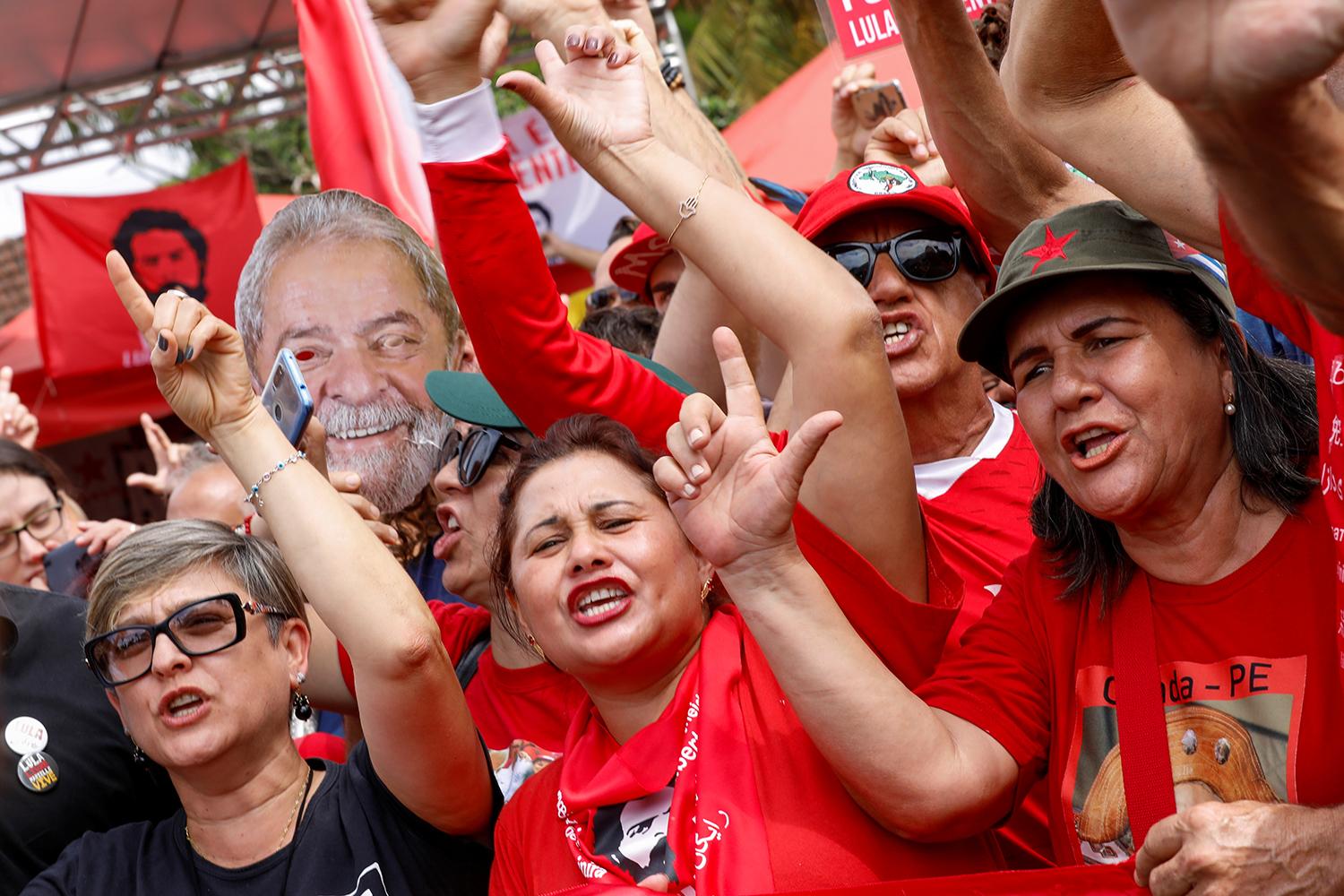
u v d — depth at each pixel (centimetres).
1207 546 219
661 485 226
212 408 260
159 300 259
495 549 261
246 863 263
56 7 838
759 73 1212
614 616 239
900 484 252
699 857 221
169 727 262
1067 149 233
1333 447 191
